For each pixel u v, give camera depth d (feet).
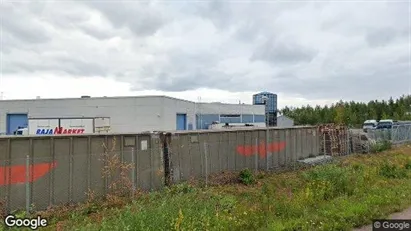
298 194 40.45
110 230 24.85
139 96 125.39
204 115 169.58
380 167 63.77
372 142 117.91
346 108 318.65
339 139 108.06
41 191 42.34
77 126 111.86
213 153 65.82
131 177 51.08
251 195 49.70
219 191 51.37
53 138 43.93
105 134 49.34
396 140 141.59
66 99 130.72
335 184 44.62
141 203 36.17
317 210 33.24
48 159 43.27
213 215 28.84
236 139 72.02
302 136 97.14
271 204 35.40
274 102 253.03
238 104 190.80
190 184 54.95
